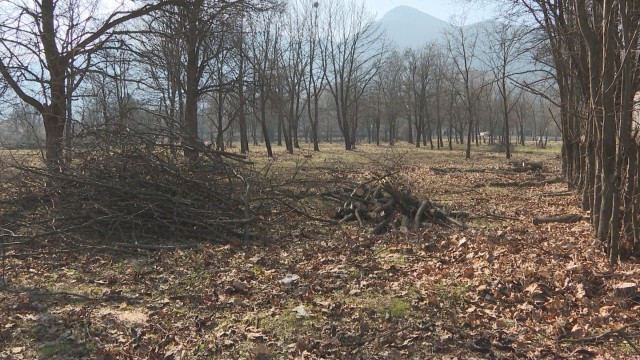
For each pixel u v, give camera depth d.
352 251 7.02
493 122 59.00
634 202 5.95
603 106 6.10
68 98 11.89
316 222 9.44
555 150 46.59
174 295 5.15
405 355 3.78
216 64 19.17
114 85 14.22
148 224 7.67
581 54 9.98
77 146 8.63
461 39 33.25
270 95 32.34
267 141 30.91
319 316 4.52
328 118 77.50
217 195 8.55
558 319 4.29
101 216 7.45
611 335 3.94
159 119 10.23
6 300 4.98
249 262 6.48
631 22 6.25
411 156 34.88
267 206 9.57
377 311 4.58
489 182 16.94
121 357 3.77
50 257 6.62
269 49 34.59
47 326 4.31
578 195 12.27
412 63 54.91
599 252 6.25
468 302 4.77
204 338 4.10
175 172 8.38
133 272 5.98
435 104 59.66
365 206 9.80
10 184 8.66
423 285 5.27
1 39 11.31
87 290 5.34
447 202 12.33
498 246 6.98
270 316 4.55
